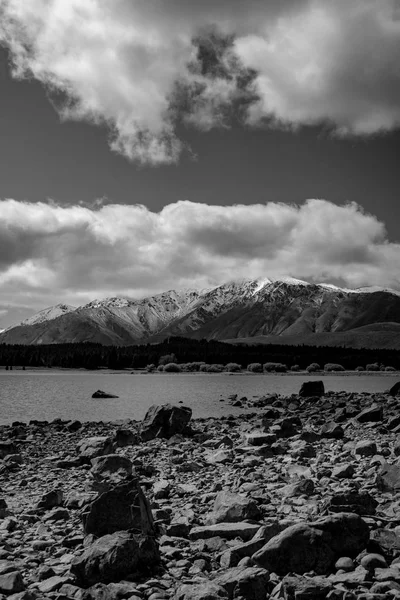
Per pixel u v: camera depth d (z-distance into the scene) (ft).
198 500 46.50
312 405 161.17
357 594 23.59
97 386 379.55
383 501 41.42
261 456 70.79
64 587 26.12
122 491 35.12
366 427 100.07
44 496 46.19
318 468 57.52
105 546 28.55
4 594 25.57
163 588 26.05
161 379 518.78
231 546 31.96
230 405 202.69
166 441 96.37
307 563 27.53
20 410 195.83
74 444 95.30
